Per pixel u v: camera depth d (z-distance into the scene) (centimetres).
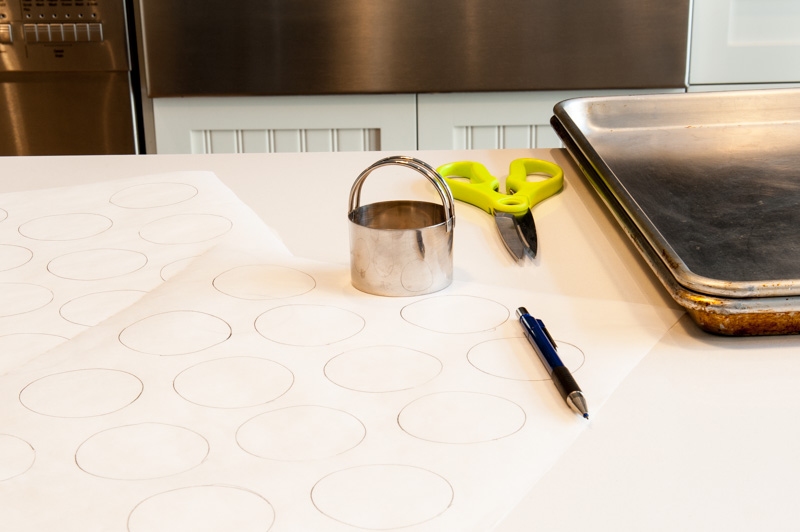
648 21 166
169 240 72
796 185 79
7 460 41
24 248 71
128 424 45
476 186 83
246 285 62
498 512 39
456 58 168
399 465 42
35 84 174
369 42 167
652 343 55
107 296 62
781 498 41
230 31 167
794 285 54
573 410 47
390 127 174
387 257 60
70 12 169
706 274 60
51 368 50
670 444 45
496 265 68
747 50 170
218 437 44
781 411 48
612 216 79
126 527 37
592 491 41
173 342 54
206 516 38
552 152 100
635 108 98
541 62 169
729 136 94
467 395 48
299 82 170
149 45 168
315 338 55
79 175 92
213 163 96
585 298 62
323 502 39
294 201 84
